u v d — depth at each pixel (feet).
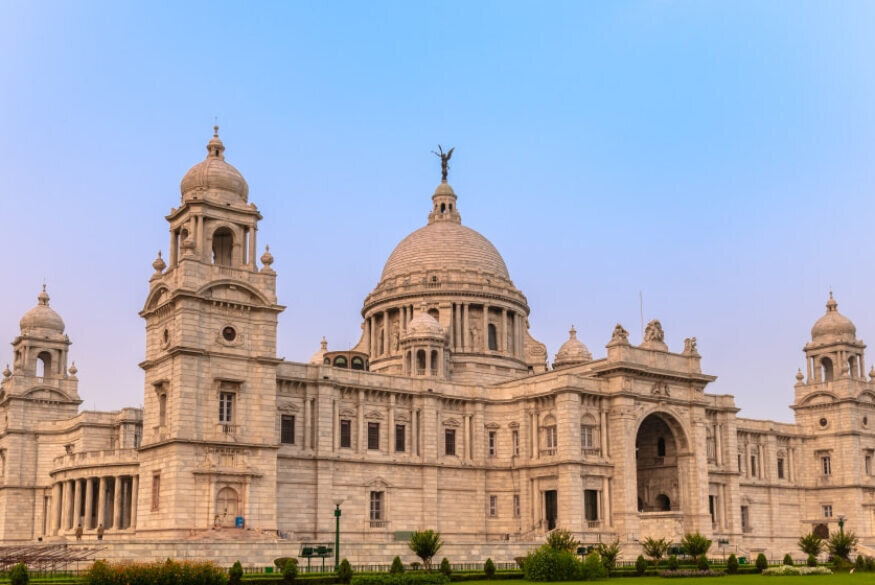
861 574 309.22
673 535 385.70
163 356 322.55
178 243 343.46
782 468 537.24
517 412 420.36
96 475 387.55
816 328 560.20
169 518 304.30
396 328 512.63
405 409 403.95
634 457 404.98
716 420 470.80
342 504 373.20
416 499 395.96
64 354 504.02
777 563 374.63
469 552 313.32
